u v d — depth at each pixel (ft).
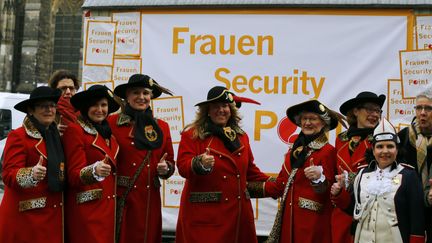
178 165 23.24
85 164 21.76
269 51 31.32
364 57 30.53
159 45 32.42
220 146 23.31
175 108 32.22
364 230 19.34
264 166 31.42
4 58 148.25
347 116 24.27
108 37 32.94
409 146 23.26
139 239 23.31
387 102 30.35
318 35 30.89
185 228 23.40
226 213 23.03
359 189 19.80
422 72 29.86
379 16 30.37
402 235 18.60
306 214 22.54
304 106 22.95
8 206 21.09
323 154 22.85
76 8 147.74
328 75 30.83
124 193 23.35
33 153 21.12
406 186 18.81
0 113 64.64
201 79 31.96
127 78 32.73
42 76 148.36
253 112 31.48
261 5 31.14
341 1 30.53
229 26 31.68
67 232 22.13
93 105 22.45
